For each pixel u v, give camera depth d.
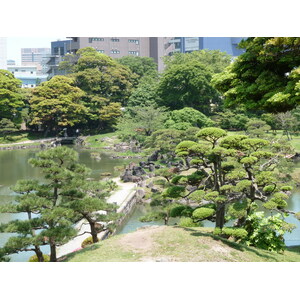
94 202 17.25
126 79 86.19
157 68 107.50
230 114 59.62
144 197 33.59
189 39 106.06
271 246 15.98
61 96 72.31
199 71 67.88
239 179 16.94
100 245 15.16
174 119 60.16
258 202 30.75
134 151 58.44
